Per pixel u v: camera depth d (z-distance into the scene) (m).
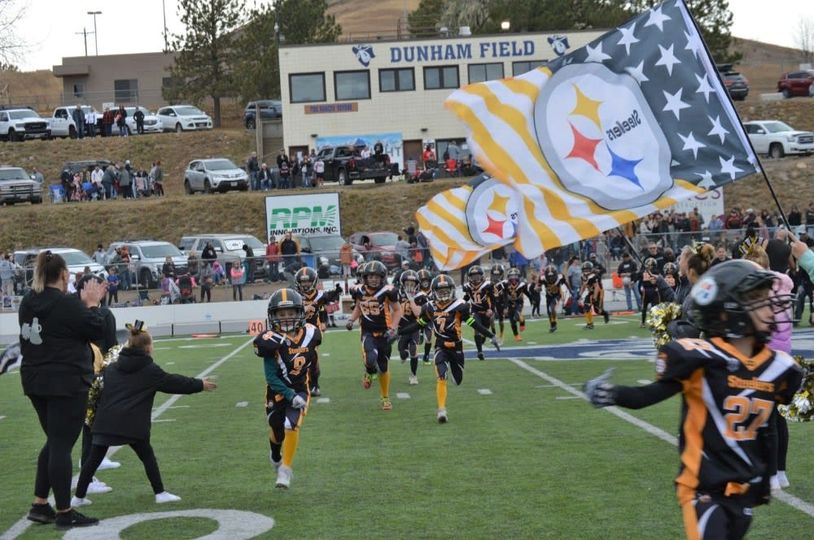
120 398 8.66
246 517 8.16
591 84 13.17
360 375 18.09
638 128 13.05
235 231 45.81
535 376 16.75
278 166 49.34
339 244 37.62
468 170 49.94
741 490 4.96
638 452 10.04
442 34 56.88
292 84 53.59
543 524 7.59
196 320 31.97
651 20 13.09
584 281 26.25
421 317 13.18
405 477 9.41
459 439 11.22
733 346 5.02
